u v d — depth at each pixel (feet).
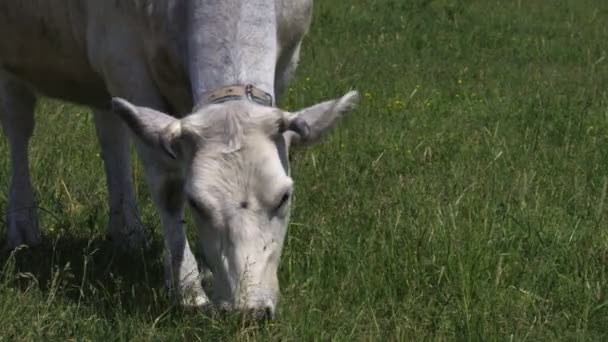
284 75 35.70
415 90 56.65
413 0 89.86
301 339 29.17
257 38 30.22
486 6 90.27
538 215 37.42
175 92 33.68
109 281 33.81
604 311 31.22
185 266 32.30
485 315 30.27
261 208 26.94
